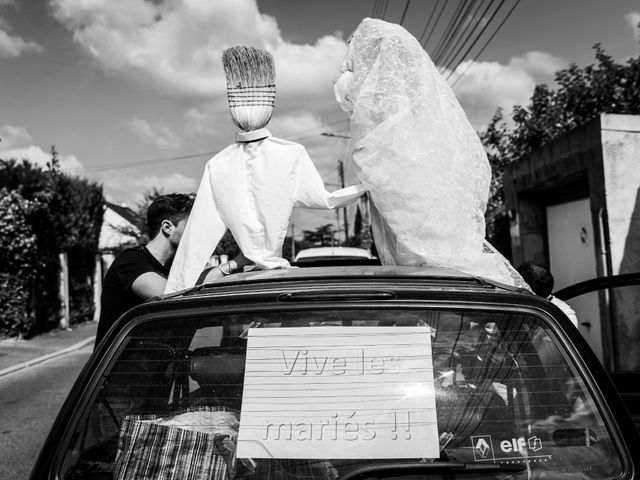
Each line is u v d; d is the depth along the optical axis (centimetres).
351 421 169
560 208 913
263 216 276
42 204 1536
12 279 1475
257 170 277
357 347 178
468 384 176
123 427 177
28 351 1316
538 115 1218
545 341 182
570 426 172
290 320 185
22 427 689
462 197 262
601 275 723
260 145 278
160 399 181
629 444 169
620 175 712
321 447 167
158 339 188
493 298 188
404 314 184
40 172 1603
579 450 169
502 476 164
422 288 195
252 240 278
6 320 1481
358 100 270
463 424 171
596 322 791
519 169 956
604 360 726
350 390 173
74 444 174
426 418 169
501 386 176
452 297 188
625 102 1131
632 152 716
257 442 169
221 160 285
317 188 276
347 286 200
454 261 254
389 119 260
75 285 1978
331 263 520
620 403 175
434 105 264
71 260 1933
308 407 172
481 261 254
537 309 187
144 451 174
